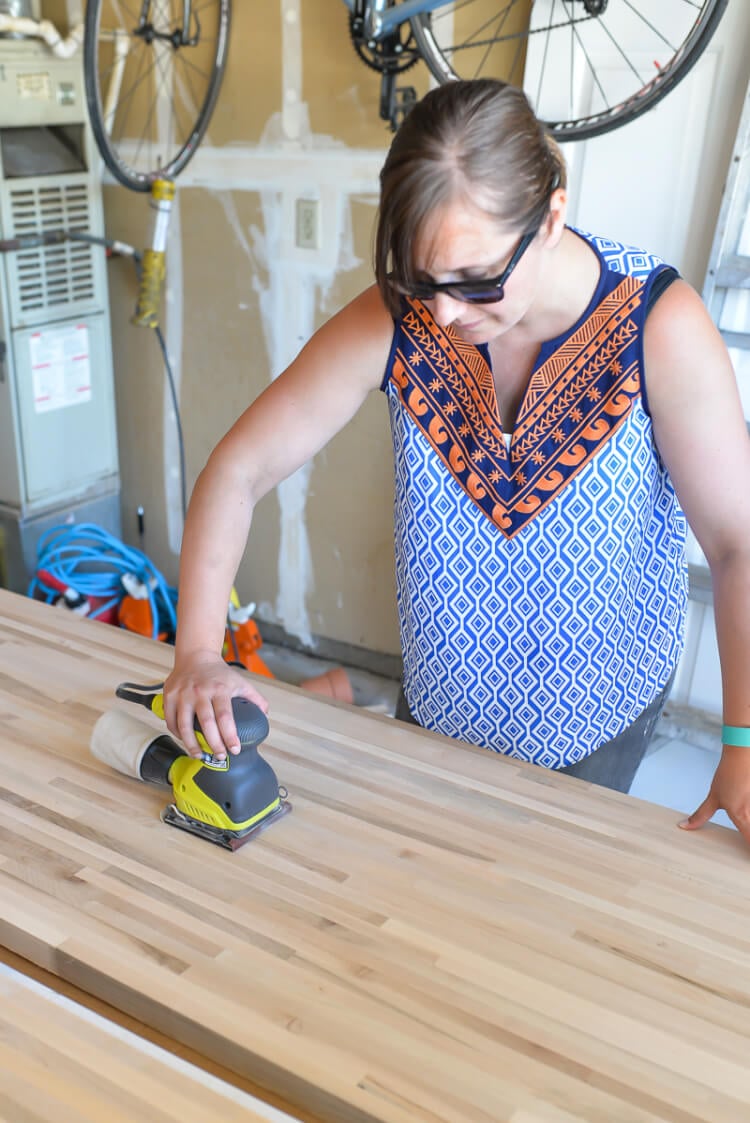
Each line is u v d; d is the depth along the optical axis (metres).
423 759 1.10
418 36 2.01
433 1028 0.76
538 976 0.81
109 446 2.96
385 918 0.87
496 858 0.95
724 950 0.85
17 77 2.39
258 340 2.71
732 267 1.97
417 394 1.04
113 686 1.22
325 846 0.95
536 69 2.08
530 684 1.11
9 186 2.43
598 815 1.02
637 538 1.06
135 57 2.59
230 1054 0.74
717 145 1.96
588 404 0.99
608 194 2.10
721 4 1.72
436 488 1.06
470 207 0.76
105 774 1.05
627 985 0.81
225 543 1.03
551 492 1.02
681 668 2.38
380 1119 0.69
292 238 2.55
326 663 2.95
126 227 2.82
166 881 0.90
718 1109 0.70
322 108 2.39
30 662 1.27
